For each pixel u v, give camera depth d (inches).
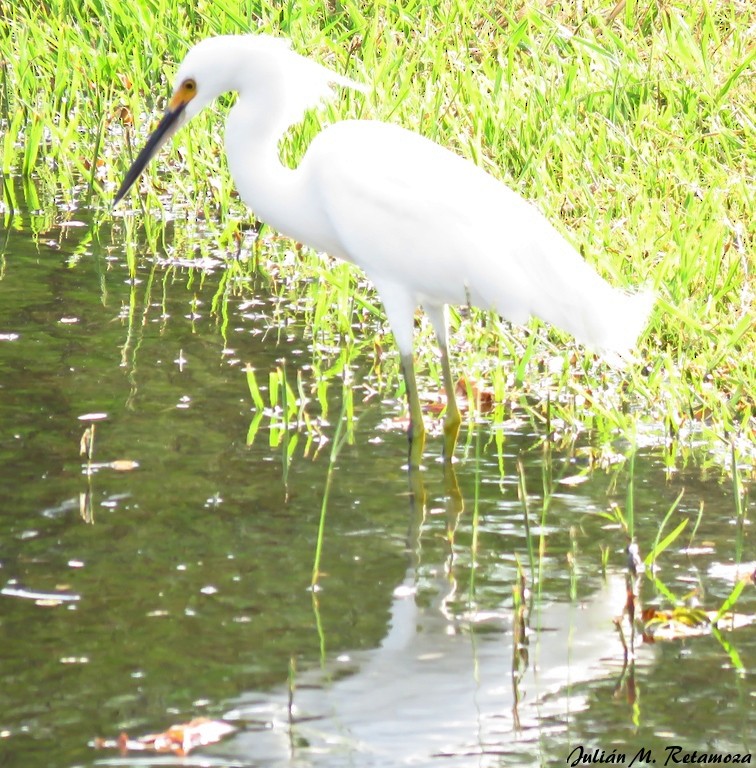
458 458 369.4
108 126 642.8
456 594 294.4
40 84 675.4
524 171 527.8
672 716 249.6
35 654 265.6
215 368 420.2
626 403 406.3
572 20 679.7
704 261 457.7
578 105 599.2
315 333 448.8
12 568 299.6
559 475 358.0
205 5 687.1
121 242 534.0
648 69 599.2
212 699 251.8
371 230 381.1
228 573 299.1
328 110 557.3
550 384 421.1
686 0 689.6
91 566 300.8
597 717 249.3
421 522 329.1
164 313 463.5
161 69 681.0
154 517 325.7
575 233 484.4
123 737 239.1
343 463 361.4
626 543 318.7
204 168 585.0
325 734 241.6
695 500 341.7
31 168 594.6
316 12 697.0
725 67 621.3
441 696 255.4
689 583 299.4
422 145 393.1
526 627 282.0
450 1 690.2
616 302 382.3
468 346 449.7
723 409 381.1
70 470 348.5
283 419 383.6
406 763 234.7
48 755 234.4
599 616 286.4
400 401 407.2
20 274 494.3
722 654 270.8
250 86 394.0
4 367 413.4
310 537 318.3
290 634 275.1
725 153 554.6
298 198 397.7
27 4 748.0
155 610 282.4
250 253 529.3
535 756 237.5
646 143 551.2
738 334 406.0
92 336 440.8
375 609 286.4
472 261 375.2
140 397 395.5
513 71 624.1
